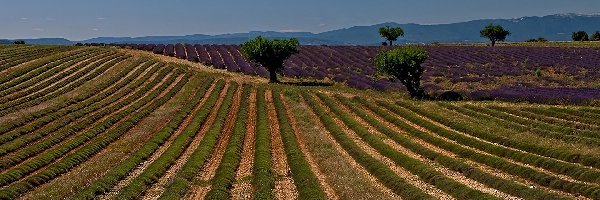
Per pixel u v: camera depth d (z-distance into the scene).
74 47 99.62
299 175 26.72
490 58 88.12
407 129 39.62
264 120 44.22
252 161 31.55
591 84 61.00
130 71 75.62
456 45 119.44
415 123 42.66
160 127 43.50
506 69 75.81
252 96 60.06
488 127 38.09
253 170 29.12
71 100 55.03
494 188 24.06
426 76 72.31
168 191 24.61
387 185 25.44
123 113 47.88
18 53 88.19
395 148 34.09
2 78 65.50
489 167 28.08
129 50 98.69
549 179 24.11
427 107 48.59
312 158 31.84
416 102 52.31
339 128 40.66
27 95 58.38
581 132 35.84
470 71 74.94
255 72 78.94
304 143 36.62
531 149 31.22
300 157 30.95
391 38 128.38
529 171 25.45
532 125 39.88
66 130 41.09
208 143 35.97
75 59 82.38
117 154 33.78
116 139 39.25
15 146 36.34
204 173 29.03
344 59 92.56
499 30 123.31
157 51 96.94
